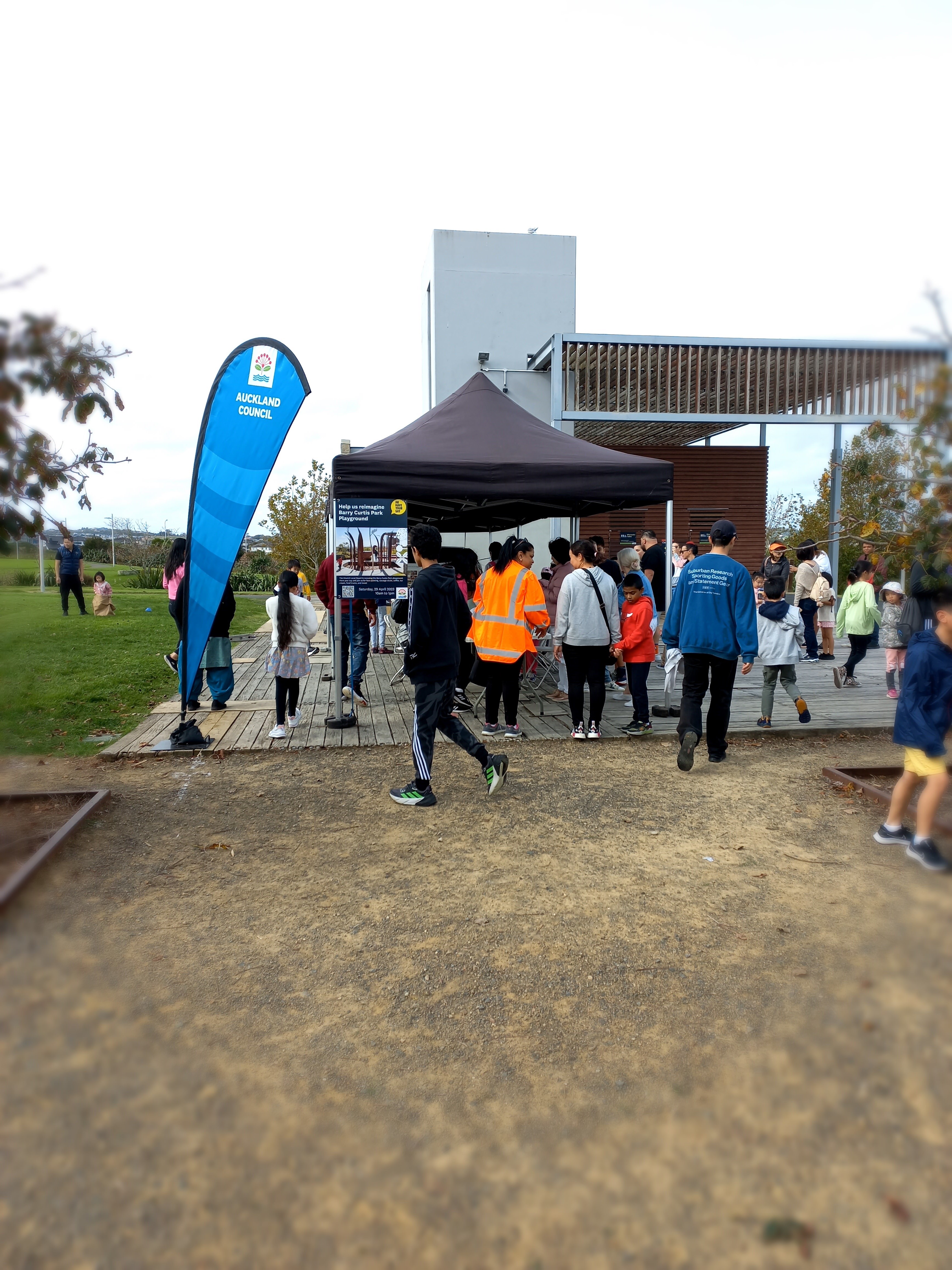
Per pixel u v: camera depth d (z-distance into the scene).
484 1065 2.60
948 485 3.89
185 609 6.62
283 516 29.55
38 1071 2.46
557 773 6.11
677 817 5.11
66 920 3.55
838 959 3.13
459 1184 2.06
